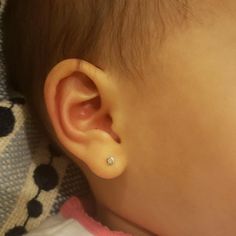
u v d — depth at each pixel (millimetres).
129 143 186
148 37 178
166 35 177
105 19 181
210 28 175
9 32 208
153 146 184
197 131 179
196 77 176
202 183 182
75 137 188
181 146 181
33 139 210
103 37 182
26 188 206
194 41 176
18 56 205
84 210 212
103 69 183
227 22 174
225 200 183
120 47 180
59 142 202
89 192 218
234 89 176
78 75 185
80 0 184
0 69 211
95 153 187
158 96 180
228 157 178
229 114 176
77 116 188
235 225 186
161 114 181
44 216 209
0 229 203
